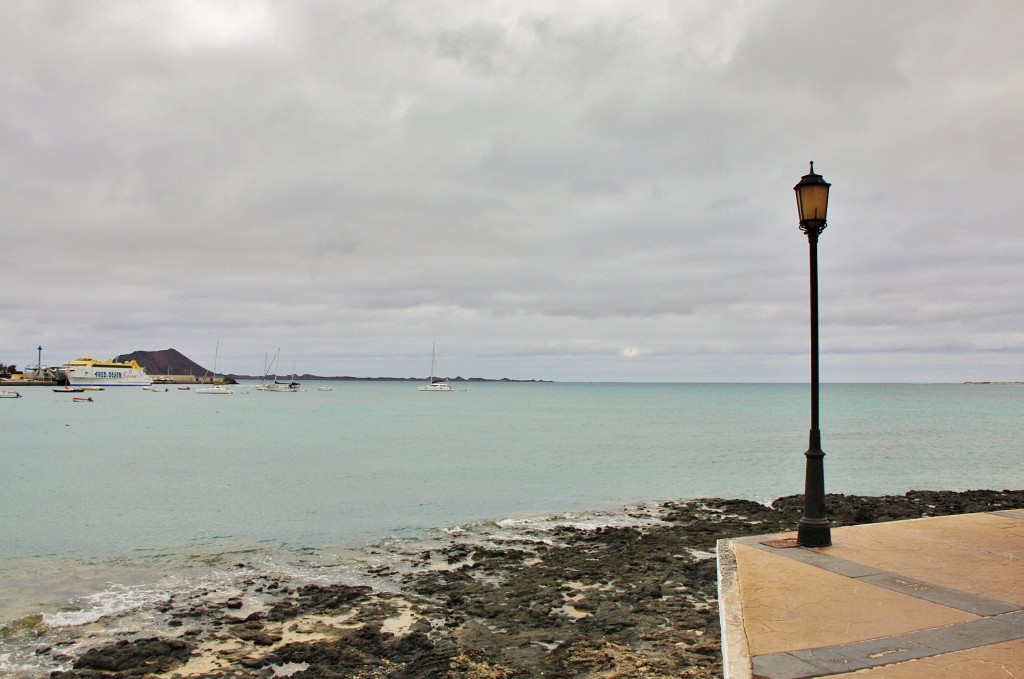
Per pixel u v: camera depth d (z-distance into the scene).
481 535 18.56
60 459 37.72
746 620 6.83
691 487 28.09
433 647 10.12
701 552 16.12
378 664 9.63
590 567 14.80
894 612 7.04
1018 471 33.72
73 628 11.41
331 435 54.97
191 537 18.64
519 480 29.75
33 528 19.91
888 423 70.25
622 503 24.00
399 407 115.81
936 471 33.59
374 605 12.34
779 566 8.88
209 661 9.90
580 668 9.06
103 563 15.85
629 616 11.17
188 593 13.38
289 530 19.45
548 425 68.00
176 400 143.75
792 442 48.44
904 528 11.34
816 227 10.66
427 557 16.19
